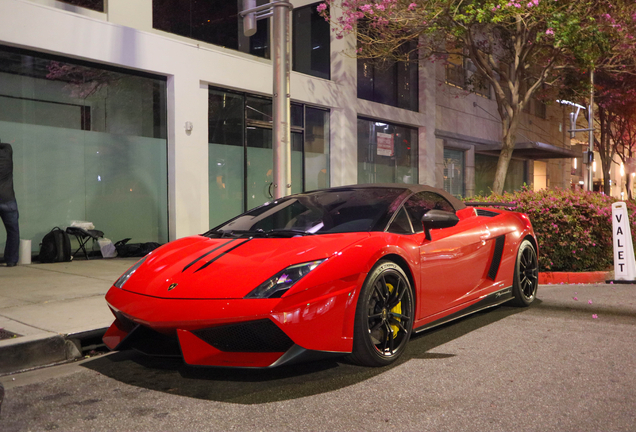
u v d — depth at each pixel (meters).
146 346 3.23
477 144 17.98
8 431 2.40
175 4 9.28
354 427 2.38
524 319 4.53
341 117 12.42
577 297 5.58
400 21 10.73
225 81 9.84
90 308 4.51
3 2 7.09
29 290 5.41
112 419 2.52
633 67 13.90
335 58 12.47
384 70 14.12
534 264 5.15
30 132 7.82
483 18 9.55
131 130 8.89
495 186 12.16
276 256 3.07
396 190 4.05
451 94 16.66
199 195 9.48
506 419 2.44
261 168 10.88
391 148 14.40
